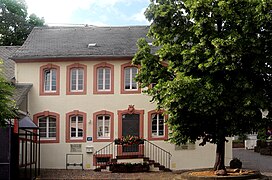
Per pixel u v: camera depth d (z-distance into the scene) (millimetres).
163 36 22141
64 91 29906
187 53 20391
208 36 20141
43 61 30094
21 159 21922
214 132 21125
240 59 19922
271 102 20625
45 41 32469
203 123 20953
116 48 30656
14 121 21391
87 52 30031
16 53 30281
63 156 29422
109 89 29875
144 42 23578
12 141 20891
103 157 29234
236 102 19875
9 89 17953
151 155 29172
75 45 31516
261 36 20094
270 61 20078
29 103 29812
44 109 29812
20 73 30078
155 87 21188
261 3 19328
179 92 19234
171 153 29188
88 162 29266
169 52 21188
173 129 21859
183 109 20031
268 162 32125
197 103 19281
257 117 20516
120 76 29734
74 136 29734
